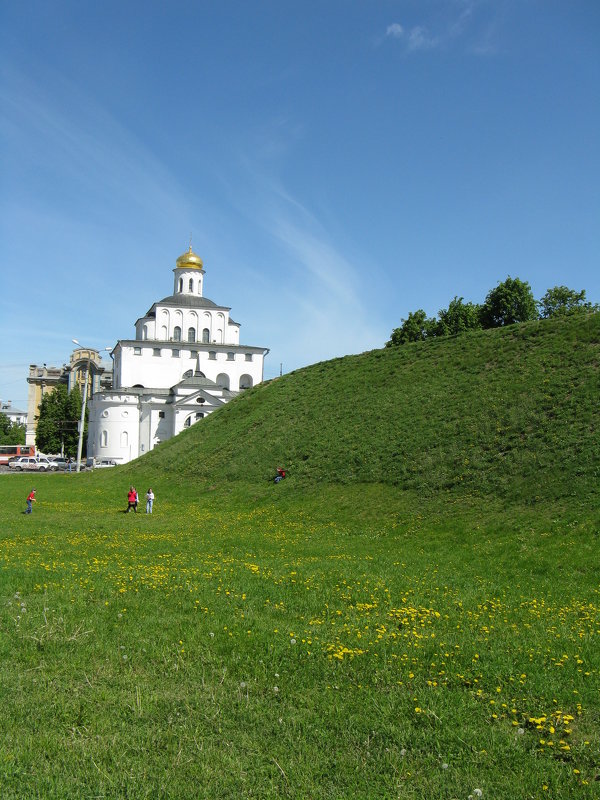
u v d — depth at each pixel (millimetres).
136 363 111750
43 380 173625
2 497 50000
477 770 8016
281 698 10062
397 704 9828
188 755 8289
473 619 14469
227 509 39562
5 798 7191
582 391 36656
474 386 43469
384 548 25609
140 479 53125
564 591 17609
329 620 14414
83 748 8359
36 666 11188
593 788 7562
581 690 10141
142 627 13383
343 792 7531
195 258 121125
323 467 41406
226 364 115438
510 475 31609
